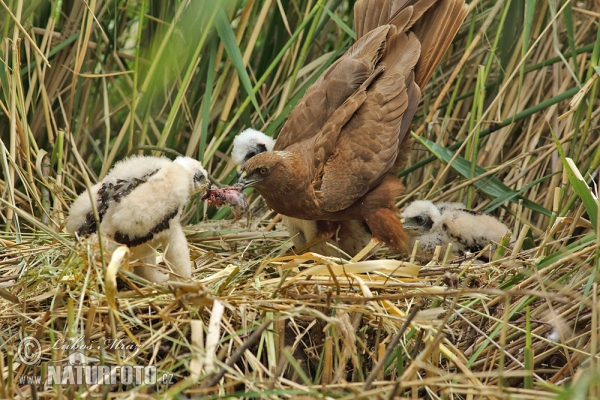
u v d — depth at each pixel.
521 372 6.18
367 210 9.50
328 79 9.88
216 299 6.83
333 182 9.21
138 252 8.12
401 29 10.00
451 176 12.03
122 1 11.17
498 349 7.42
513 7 10.80
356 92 9.59
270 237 10.27
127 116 10.98
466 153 10.87
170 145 11.08
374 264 7.80
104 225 7.63
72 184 10.37
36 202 9.81
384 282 7.61
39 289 7.77
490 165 11.34
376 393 6.01
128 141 10.58
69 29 10.85
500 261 8.46
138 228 7.62
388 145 9.37
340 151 9.34
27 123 9.95
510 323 7.74
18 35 10.42
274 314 7.14
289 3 11.43
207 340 6.42
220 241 10.03
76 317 6.86
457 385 6.27
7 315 7.35
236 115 10.74
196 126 10.99
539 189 11.27
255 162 8.88
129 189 7.66
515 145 11.63
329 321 6.63
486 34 11.82
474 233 9.93
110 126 11.56
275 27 11.55
